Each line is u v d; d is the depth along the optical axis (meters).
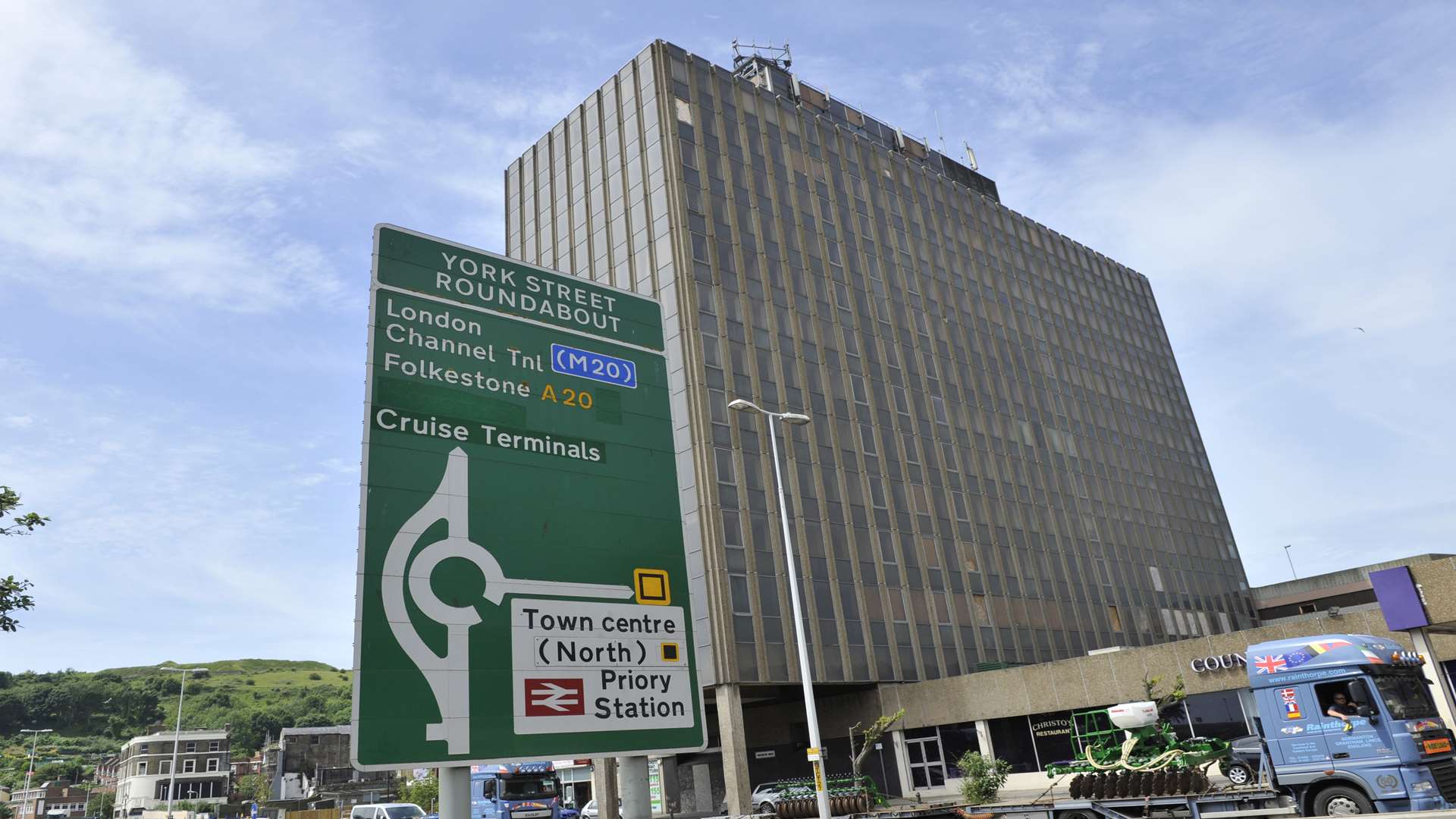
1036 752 37.31
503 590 15.73
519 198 56.72
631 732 16.28
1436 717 15.79
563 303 18.98
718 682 37.62
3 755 172.00
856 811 23.59
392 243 16.95
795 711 46.16
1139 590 64.19
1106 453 69.06
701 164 48.69
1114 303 80.12
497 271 18.23
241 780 135.62
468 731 14.47
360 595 14.20
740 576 40.03
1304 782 15.79
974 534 53.25
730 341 45.31
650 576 17.77
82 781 160.50
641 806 16.05
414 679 14.23
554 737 15.31
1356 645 15.77
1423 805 14.51
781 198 52.47
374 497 14.95
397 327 16.39
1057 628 55.16
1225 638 32.84
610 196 50.00
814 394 48.22
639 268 47.03
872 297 55.22
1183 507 74.50
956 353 59.62
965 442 56.50
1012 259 69.88
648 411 19.38
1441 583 21.11
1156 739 19.33
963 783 25.05
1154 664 34.47
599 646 16.52
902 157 64.06
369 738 13.48
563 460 17.55
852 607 43.97
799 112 56.69
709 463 41.28
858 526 46.59
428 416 16.11
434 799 65.88
